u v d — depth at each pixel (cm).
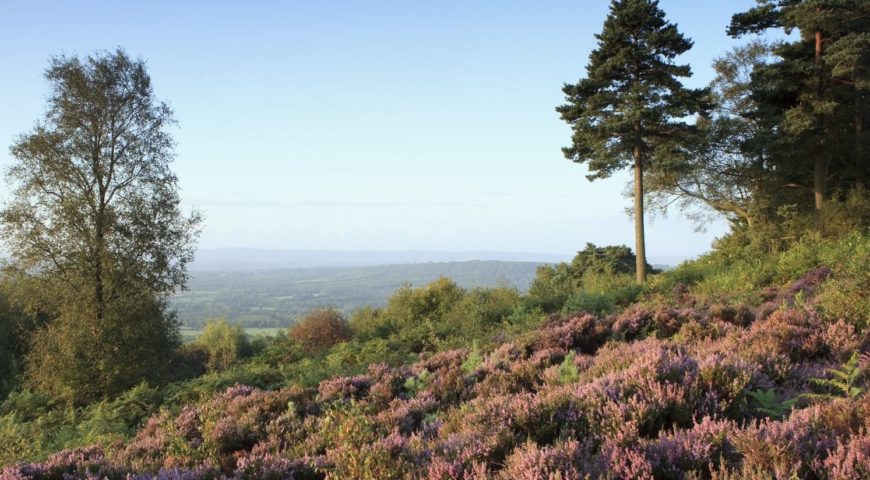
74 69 2398
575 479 350
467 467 411
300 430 669
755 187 3231
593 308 1620
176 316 2658
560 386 654
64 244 2281
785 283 1653
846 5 2419
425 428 604
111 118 2452
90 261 2320
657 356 545
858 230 2180
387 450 484
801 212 2869
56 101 2377
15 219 2247
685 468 356
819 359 607
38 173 2319
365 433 568
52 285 2275
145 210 2486
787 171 2998
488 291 2841
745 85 3275
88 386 2116
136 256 2438
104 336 2206
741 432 368
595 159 2956
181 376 2667
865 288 770
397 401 766
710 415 444
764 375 514
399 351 1748
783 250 2502
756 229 2742
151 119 2594
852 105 2792
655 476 358
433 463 437
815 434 352
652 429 440
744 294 1461
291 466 505
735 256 2692
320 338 2928
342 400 791
